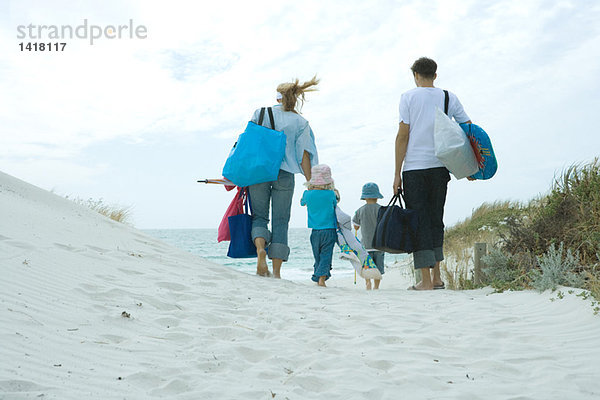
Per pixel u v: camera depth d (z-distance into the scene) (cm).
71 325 294
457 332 330
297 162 599
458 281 615
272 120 589
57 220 573
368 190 696
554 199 606
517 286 471
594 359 272
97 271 425
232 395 224
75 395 208
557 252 496
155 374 242
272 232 595
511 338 317
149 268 485
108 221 689
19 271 365
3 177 674
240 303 411
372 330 333
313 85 599
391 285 916
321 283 573
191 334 311
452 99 543
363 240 698
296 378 245
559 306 381
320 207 594
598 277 422
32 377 217
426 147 536
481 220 1303
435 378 247
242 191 602
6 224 483
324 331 330
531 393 229
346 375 250
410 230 519
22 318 281
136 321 324
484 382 244
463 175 527
